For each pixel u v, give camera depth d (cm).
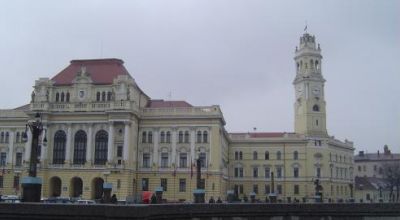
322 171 15475
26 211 3844
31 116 12069
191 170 11481
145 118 12312
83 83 12181
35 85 12244
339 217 6781
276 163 15538
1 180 12419
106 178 11531
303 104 16050
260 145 15712
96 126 11925
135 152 12106
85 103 11938
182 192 11875
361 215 6975
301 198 14250
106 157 11762
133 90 12044
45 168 11831
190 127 12075
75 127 12006
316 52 16400
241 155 15762
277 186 15425
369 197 19412
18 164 12444
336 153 16350
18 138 12531
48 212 3816
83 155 11900
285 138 15612
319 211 6619
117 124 11694
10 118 12569
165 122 12231
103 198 7925
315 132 15762
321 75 16350
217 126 11962
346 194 16775
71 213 3788
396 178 19250
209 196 11700
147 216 3888
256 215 5859
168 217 4362
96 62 12950
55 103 12094
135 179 12069
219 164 11888
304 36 16638
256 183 15538
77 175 11744
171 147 12112
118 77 11888
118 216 3734
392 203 7212
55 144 12044
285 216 6244
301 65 16488
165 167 12081
